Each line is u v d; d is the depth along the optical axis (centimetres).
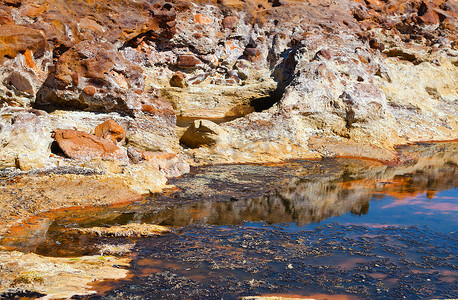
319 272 555
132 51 1559
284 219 757
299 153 1270
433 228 722
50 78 1096
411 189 958
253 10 1892
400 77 1877
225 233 688
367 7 2278
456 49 2238
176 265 564
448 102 1914
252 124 1303
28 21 1180
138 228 682
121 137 1046
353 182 1016
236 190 923
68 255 581
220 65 1784
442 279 542
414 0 2353
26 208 736
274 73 1700
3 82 1046
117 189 847
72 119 1090
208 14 1806
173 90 1602
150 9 1567
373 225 734
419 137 1616
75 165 905
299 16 1864
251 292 495
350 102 1406
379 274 553
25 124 912
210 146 1201
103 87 1115
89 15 1394
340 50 1619
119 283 503
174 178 995
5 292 454
